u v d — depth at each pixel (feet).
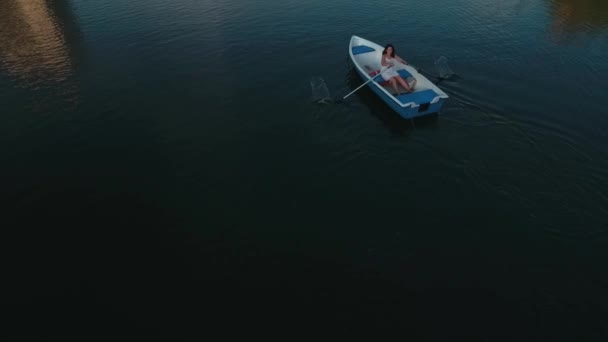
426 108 31.37
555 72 39.55
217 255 21.58
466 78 38.37
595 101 34.27
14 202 25.23
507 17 55.21
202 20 54.39
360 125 31.96
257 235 22.77
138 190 26.13
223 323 18.11
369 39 48.42
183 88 37.65
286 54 44.57
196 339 17.46
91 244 22.38
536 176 26.20
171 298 19.30
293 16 55.62
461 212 23.91
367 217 23.82
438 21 53.88
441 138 30.09
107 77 39.63
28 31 51.98
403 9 58.80
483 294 19.24
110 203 25.18
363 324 18.02
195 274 20.53
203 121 32.78
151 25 52.54
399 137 30.37
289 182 26.53
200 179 26.94
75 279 20.38
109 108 34.58
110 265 21.11
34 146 30.12
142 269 20.85
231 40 48.03
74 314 18.69
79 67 41.65
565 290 19.27
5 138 30.86
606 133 29.96
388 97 32.73
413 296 19.25
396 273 20.42
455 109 33.40
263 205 24.80
